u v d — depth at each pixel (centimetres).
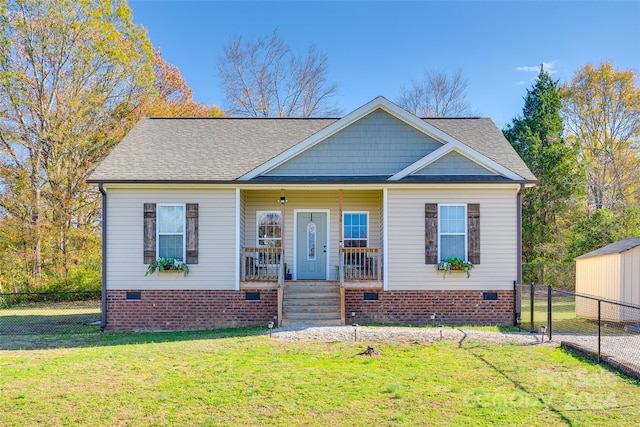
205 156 1584
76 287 2372
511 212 1434
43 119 2628
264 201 1636
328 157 1513
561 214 2683
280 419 653
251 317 1429
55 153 2633
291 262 1630
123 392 761
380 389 762
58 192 2614
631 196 3344
